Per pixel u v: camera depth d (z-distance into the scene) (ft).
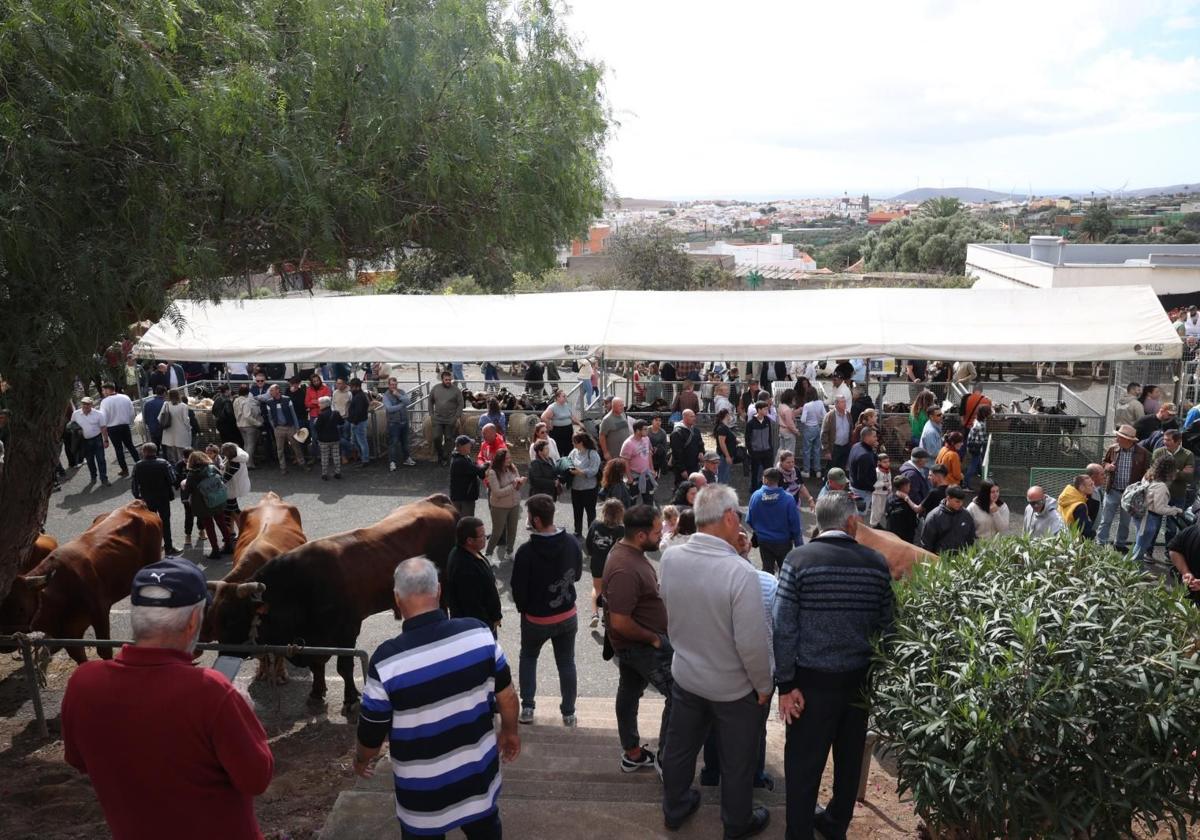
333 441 53.72
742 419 59.72
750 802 14.49
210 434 58.80
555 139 26.61
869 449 42.96
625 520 18.62
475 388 78.64
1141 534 38.75
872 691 13.51
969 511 34.94
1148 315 56.65
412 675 11.14
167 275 19.69
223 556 41.60
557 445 52.75
